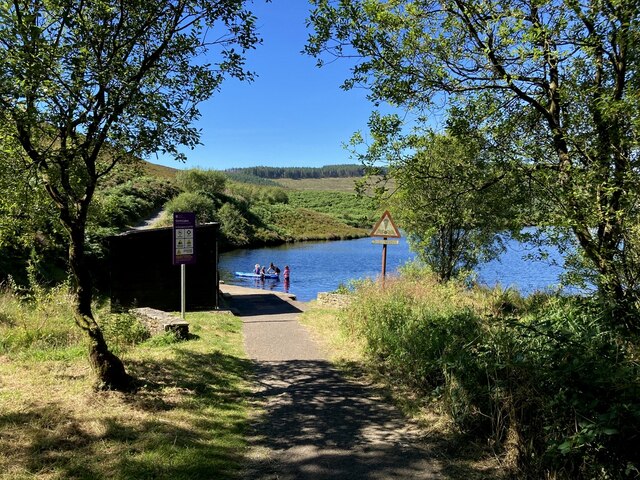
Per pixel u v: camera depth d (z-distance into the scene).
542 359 3.96
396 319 8.03
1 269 13.38
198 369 6.86
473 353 4.87
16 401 4.91
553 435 3.58
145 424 4.57
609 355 3.71
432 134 5.67
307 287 28.45
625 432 3.04
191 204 47.66
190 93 5.79
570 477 3.44
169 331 8.89
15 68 4.04
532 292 12.87
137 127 5.39
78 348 7.38
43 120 4.64
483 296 11.18
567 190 4.61
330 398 5.90
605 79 4.93
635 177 4.05
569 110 4.96
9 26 4.23
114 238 14.91
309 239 62.84
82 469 3.56
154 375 6.33
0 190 5.48
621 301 4.34
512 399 4.00
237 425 4.89
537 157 5.01
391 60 5.35
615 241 4.56
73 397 5.14
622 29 4.00
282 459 4.12
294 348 8.95
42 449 3.87
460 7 4.88
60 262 16.19
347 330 9.51
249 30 5.63
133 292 15.16
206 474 3.69
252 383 6.57
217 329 10.75
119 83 4.86
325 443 4.48
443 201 6.32
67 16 4.55
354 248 53.66
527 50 4.74
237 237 52.41
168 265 15.55
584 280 5.10
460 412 4.61
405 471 3.88
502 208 6.05
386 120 5.46
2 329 8.09
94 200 7.67
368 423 5.02
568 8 4.43
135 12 5.25
